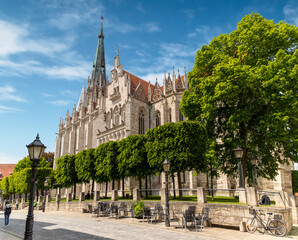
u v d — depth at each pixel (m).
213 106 26.14
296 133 22.11
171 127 29.56
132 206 23.42
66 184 47.56
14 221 25.70
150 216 19.91
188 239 13.50
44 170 61.88
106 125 62.84
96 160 40.44
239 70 23.03
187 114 31.33
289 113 21.91
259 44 25.67
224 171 29.44
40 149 11.60
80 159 44.34
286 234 14.62
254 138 26.38
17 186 62.28
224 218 18.19
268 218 15.08
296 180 42.81
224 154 28.31
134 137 35.53
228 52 29.55
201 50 30.73
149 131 32.22
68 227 18.61
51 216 28.59
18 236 15.92
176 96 51.09
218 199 27.50
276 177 34.97
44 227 19.05
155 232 15.78
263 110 24.73
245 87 23.03
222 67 23.95
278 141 22.58
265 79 22.80
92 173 41.97
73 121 86.50
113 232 15.92
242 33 26.88
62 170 47.53
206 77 28.88
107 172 37.03
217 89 23.83
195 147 27.67
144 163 33.88
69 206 35.16
